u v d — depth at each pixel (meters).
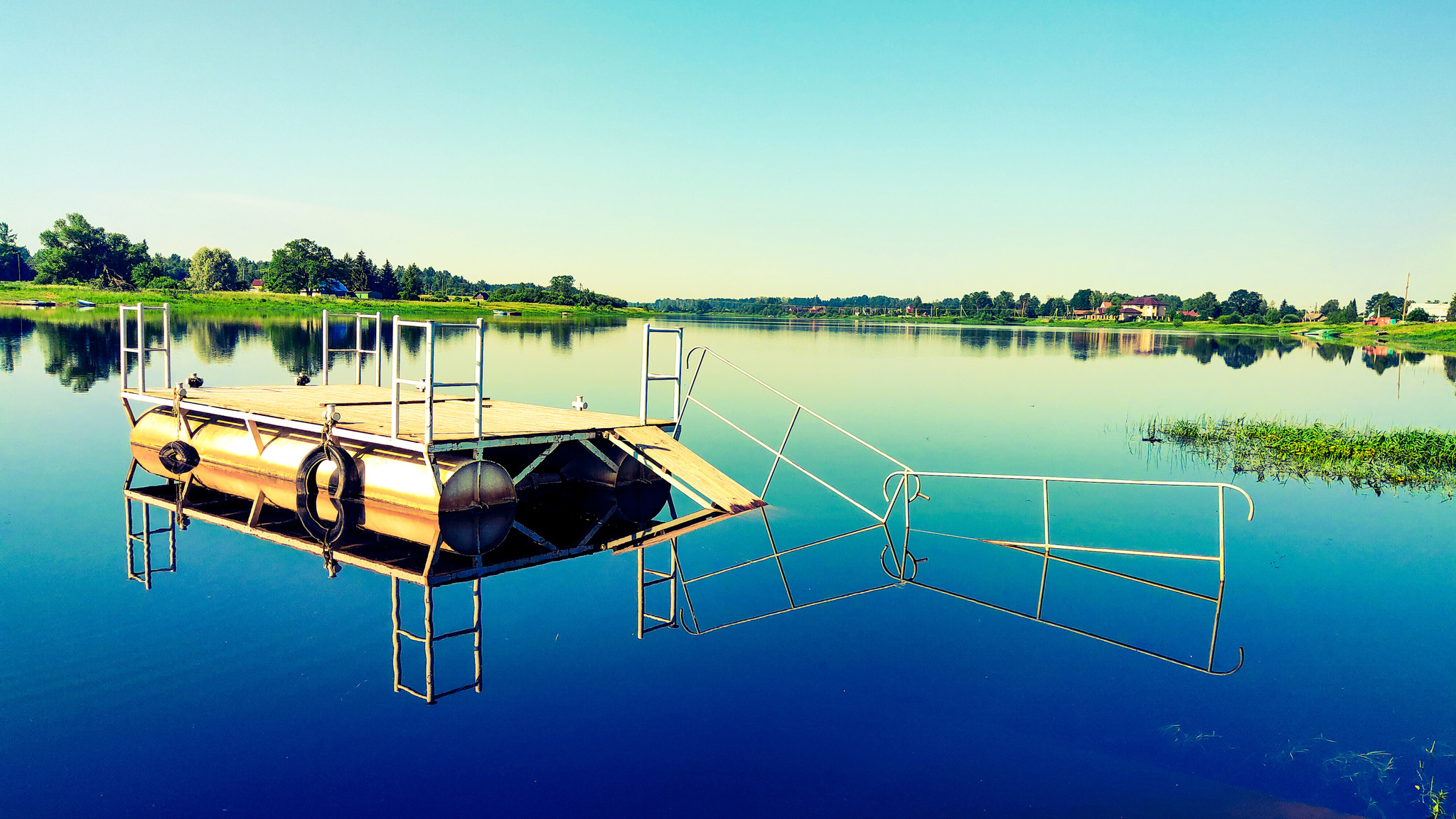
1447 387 39.19
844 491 15.48
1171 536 12.63
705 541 12.04
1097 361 55.94
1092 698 7.36
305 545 10.25
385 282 133.88
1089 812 5.68
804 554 11.48
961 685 7.55
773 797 5.82
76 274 112.81
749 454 19.02
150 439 13.44
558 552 10.64
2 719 6.62
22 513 12.44
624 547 11.43
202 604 9.06
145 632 8.27
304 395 14.45
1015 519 13.62
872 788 5.94
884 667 7.91
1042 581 10.46
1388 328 112.06
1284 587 10.31
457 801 5.73
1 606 8.84
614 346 57.03
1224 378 43.84
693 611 9.22
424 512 9.56
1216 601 9.78
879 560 11.25
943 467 17.69
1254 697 7.37
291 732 6.56
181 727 6.59
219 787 5.82
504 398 25.77
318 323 76.00
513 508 10.20
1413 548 12.02
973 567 10.99
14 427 19.34
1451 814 5.67
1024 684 7.60
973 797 5.84
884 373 41.50
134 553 10.73
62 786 5.77
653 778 6.03
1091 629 8.91
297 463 10.99
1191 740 6.63
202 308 91.38
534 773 6.08
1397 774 6.15
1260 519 13.72
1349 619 9.24
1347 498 15.25
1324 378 44.91
